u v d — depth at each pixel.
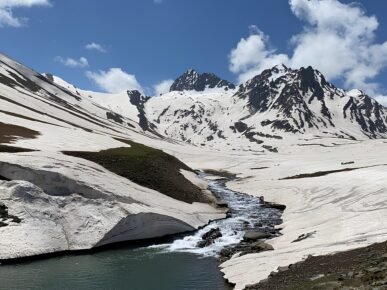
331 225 49.50
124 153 73.44
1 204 44.53
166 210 55.66
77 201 48.78
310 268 31.58
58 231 45.19
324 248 38.72
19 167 48.38
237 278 35.25
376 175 83.19
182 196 68.06
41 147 66.56
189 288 34.34
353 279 23.59
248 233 52.19
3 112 109.00
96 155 69.06
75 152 67.75
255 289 29.55
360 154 180.25
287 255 38.78
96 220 47.53
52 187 48.81
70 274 37.78
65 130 98.00
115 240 47.94
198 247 47.97
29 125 92.94
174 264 41.09
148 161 72.75
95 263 41.25
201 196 72.94
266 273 34.31
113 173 63.62
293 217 61.47
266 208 73.69
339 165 130.62
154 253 45.31
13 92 170.25
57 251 43.50
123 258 43.22
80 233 46.19
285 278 30.34
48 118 136.12
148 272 38.53
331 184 81.19
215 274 37.91
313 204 67.69
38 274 37.53
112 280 36.28
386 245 33.00
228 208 71.50
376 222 46.59
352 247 36.81
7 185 46.41
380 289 20.12
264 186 94.81
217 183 112.31
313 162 155.75
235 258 41.88
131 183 62.16
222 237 52.38
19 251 41.03
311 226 52.25
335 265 30.23
